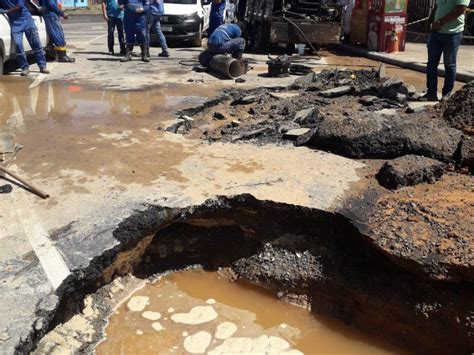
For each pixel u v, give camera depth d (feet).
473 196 15.26
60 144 20.29
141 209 14.71
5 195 15.53
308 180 16.72
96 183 16.46
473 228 13.32
